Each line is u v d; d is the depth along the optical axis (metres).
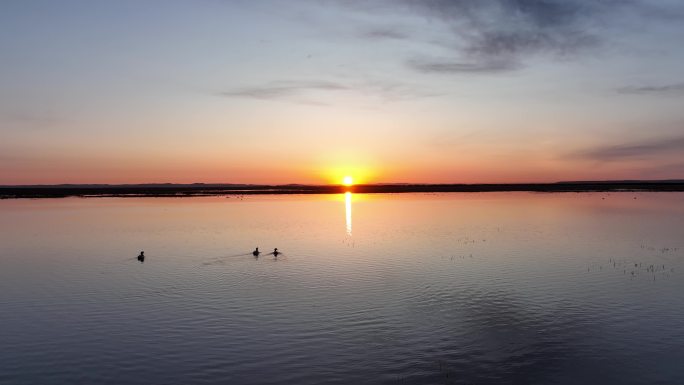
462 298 31.81
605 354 23.19
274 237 60.22
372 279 37.03
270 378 21.09
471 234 61.47
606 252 47.41
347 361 22.67
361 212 98.50
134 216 89.56
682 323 26.92
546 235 59.75
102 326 27.09
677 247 49.97
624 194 174.75
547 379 20.94
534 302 30.83
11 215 91.19
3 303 31.42
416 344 24.50
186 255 47.75
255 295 32.84
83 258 46.41
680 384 20.45
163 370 21.80
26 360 22.84
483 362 22.50
